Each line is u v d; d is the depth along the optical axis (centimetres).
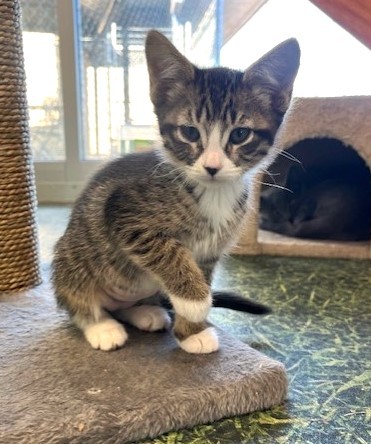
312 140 46
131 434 18
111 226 23
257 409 20
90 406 18
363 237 43
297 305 30
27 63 55
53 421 17
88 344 23
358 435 18
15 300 29
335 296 32
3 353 22
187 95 23
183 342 22
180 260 22
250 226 40
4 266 30
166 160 23
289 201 44
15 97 29
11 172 29
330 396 21
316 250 40
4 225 29
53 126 58
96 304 24
